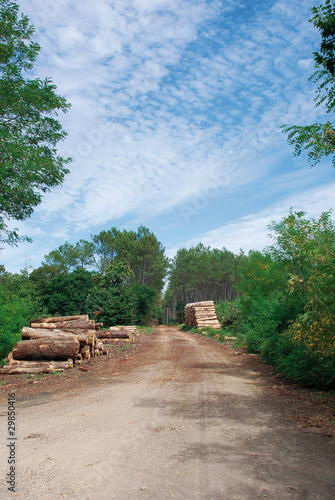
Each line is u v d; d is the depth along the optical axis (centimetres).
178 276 6925
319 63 400
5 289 1500
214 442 370
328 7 381
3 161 1093
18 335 1329
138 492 258
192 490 259
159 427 431
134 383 779
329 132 384
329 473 285
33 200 1223
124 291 3462
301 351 702
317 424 422
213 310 3097
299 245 575
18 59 1296
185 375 862
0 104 1166
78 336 1256
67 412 534
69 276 5059
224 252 6538
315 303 556
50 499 247
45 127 1339
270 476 282
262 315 1220
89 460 325
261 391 646
